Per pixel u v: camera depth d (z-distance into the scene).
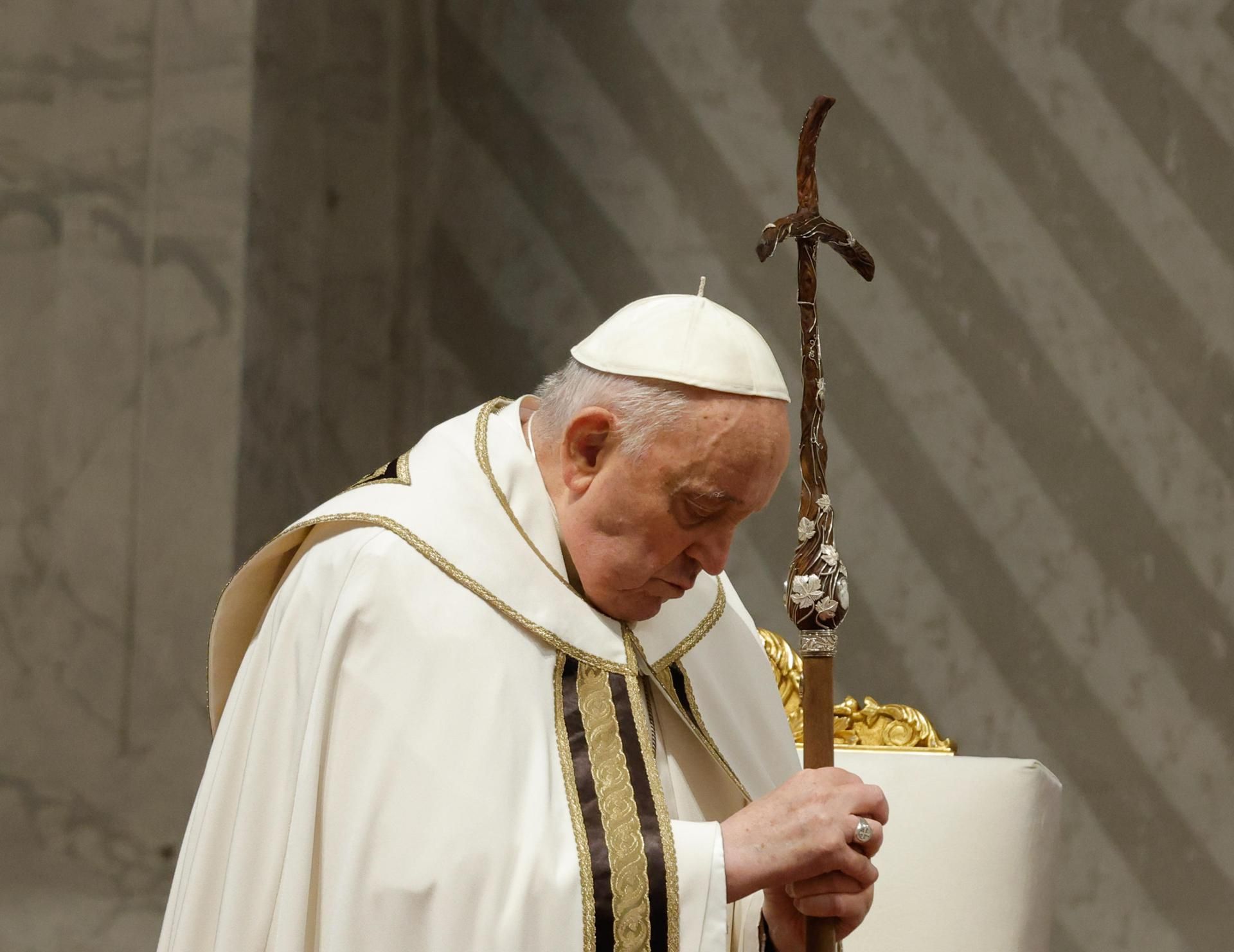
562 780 5.50
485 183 12.19
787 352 11.31
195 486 10.12
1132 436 10.49
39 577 10.16
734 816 5.49
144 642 10.06
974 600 10.66
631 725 5.71
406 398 12.12
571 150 12.02
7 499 10.20
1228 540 10.23
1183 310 10.49
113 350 10.27
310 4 11.17
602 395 5.73
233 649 6.32
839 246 5.64
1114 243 10.68
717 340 5.64
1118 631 10.37
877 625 10.83
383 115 12.10
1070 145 10.84
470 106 12.28
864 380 11.08
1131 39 10.80
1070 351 10.68
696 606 6.44
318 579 5.82
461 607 5.65
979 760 7.12
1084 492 10.54
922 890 6.89
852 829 5.38
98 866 9.84
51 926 9.68
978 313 10.90
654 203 11.77
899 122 11.23
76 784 9.97
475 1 12.35
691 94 11.77
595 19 12.07
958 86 11.13
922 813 6.99
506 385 11.96
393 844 5.21
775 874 5.33
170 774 9.92
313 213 11.17
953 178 11.06
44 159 10.38
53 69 10.43
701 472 5.50
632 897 5.23
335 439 11.36
